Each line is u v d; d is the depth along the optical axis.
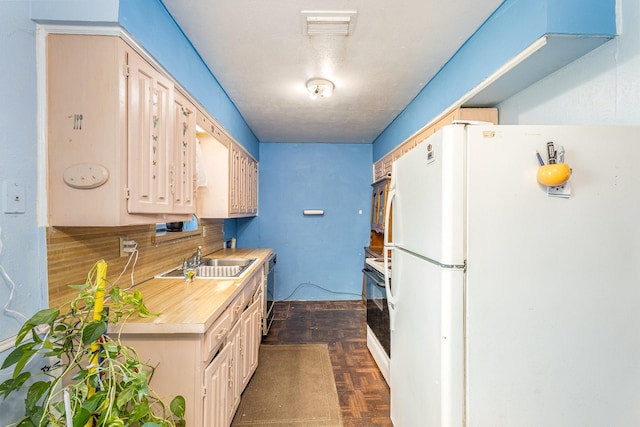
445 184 1.02
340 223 4.39
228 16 1.51
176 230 2.34
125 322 1.17
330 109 2.94
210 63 2.00
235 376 1.72
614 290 1.01
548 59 1.39
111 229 1.49
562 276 1.01
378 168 4.04
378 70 2.12
